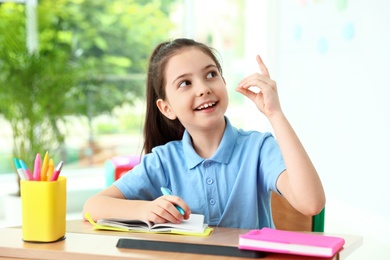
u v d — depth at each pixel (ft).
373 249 9.10
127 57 14.28
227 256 3.25
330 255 3.12
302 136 11.98
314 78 11.39
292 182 3.85
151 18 14.57
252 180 4.42
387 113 9.32
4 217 11.51
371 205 9.87
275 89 4.00
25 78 10.26
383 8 9.28
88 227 4.05
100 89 13.67
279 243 3.20
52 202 3.59
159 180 4.66
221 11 14.40
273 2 12.64
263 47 12.93
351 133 10.32
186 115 4.40
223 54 14.44
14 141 10.53
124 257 3.29
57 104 10.80
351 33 10.10
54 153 10.99
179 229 3.81
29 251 3.48
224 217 4.44
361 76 9.94
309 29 11.47
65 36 13.50
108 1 13.99
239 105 14.25
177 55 4.45
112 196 4.48
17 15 10.59
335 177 10.89
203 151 4.61
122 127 13.84
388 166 9.37
